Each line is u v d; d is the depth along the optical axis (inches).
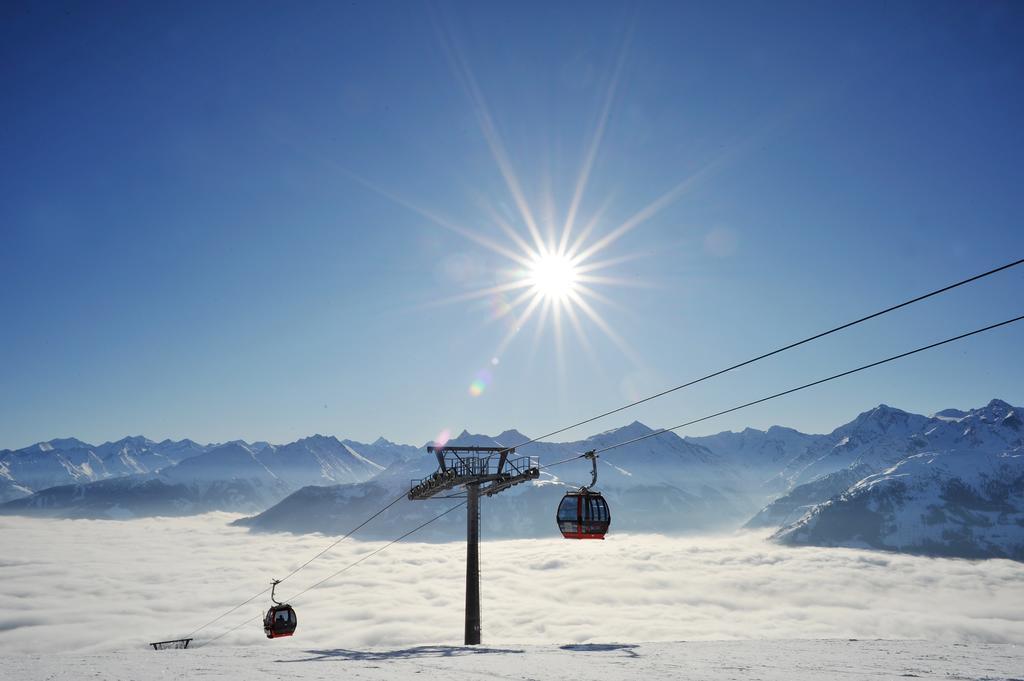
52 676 784.9
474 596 1641.2
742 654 905.5
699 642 1167.0
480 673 722.2
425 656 981.8
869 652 924.0
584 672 717.3
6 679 769.6
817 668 740.0
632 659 848.3
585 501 1520.7
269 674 756.6
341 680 681.6
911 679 652.7
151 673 796.0
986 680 649.0
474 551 1667.1
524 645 1294.3
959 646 1013.8
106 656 1167.6
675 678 662.5
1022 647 995.9
